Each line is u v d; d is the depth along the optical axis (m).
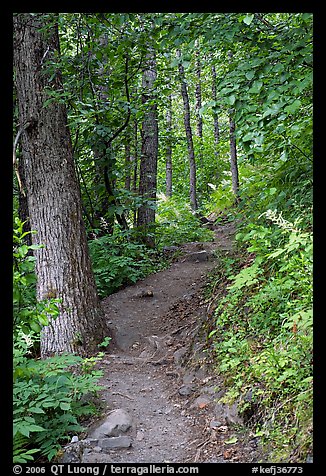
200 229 12.84
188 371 5.37
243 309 5.36
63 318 6.11
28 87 6.39
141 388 5.38
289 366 3.97
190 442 4.07
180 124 22.44
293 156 6.21
